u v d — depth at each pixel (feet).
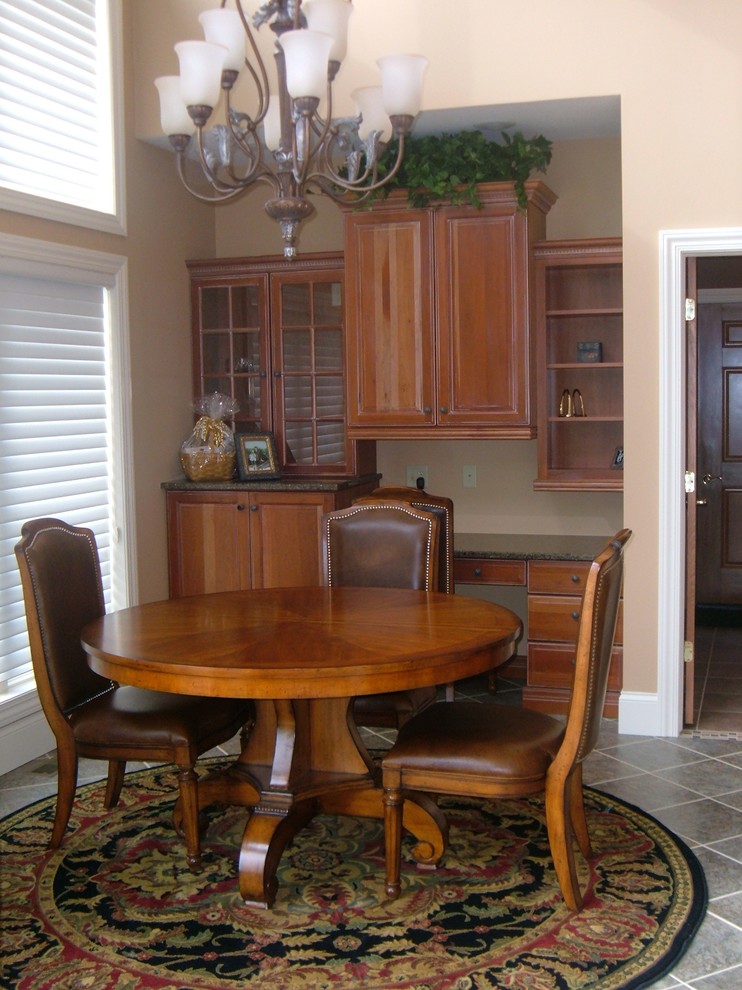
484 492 17.30
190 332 17.46
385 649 8.95
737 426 21.30
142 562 16.01
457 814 11.73
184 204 17.21
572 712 9.04
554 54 13.87
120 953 8.70
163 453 16.63
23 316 13.38
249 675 8.45
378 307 15.66
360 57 14.53
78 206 14.16
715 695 16.29
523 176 14.84
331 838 11.08
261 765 10.50
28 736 13.56
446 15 14.17
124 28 15.30
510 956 8.55
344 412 16.74
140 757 10.30
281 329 16.96
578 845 10.64
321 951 8.69
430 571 12.52
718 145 13.43
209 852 10.73
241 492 16.20
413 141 15.10
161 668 8.68
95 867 10.36
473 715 10.12
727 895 9.59
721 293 21.01
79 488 14.62
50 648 10.41
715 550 21.58
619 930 8.95
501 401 15.31
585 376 16.48
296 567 16.05
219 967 8.46
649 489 13.98
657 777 12.62
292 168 9.22
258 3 14.96
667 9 13.46
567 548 15.44
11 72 13.24
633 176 13.71
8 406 13.14
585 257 15.11
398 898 9.62
